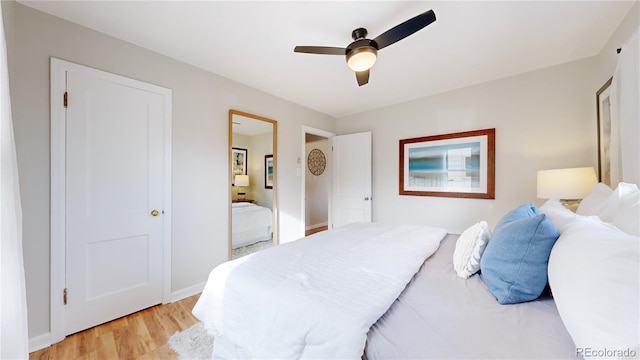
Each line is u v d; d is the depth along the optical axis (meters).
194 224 2.38
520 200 2.62
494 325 0.81
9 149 0.99
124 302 1.94
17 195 1.08
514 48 2.10
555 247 0.88
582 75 2.29
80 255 1.74
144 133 2.05
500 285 0.97
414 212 3.40
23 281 1.10
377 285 1.04
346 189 4.02
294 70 2.51
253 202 3.21
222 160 2.62
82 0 1.51
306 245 1.64
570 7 1.60
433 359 0.68
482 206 2.86
